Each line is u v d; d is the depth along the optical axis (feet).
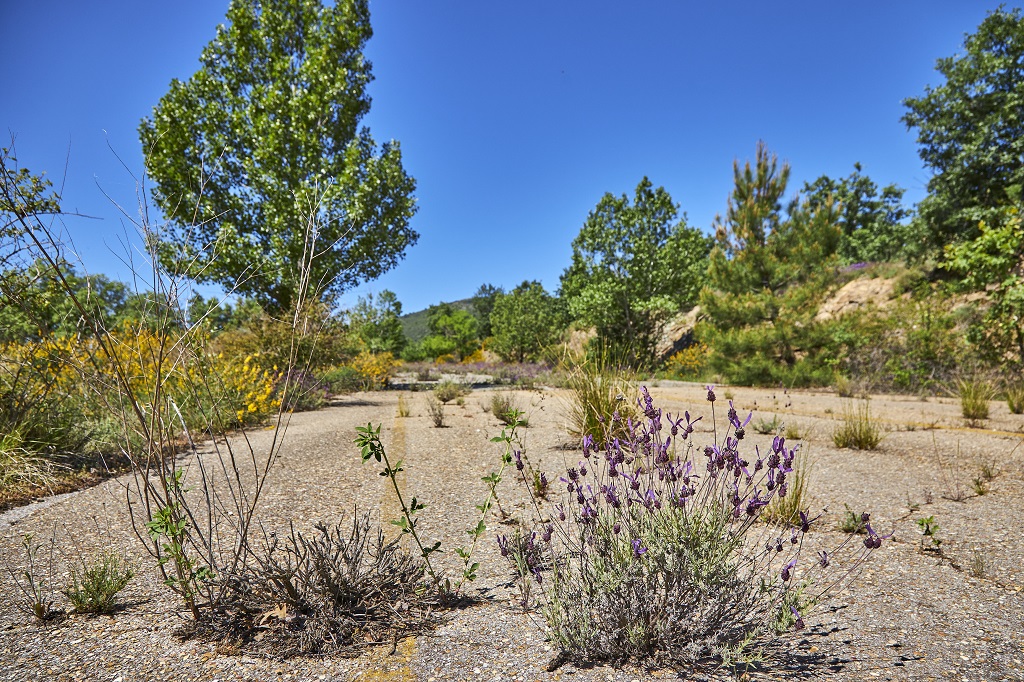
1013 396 26.43
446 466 15.92
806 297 53.31
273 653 6.07
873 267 73.05
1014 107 57.11
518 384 54.03
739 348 53.01
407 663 5.84
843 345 48.78
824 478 13.78
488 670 5.69
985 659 5.69
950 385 36.91
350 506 11.74
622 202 85.71
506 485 13.51
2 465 13.71
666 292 84.79
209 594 6.80
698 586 5.82
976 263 33.09
